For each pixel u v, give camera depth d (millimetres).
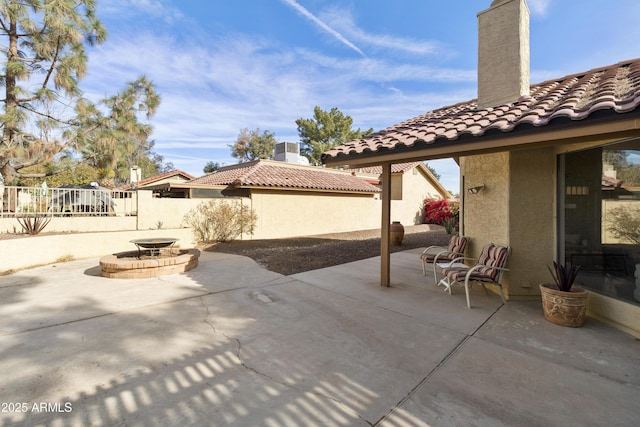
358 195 21125
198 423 2590
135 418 2643
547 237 5863
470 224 7371
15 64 9969
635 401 2904
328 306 5539
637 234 4305
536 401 2906
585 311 4691
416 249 12641
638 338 4230
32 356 3664
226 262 9438
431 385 3166
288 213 16828
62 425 2547
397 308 5465
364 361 3641
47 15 9883
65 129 11336
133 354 3740
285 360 3648
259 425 2582
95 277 7473
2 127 10117
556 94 5328
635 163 4332
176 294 6156
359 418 2678
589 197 5102
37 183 13703
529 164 5898
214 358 3672
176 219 13031
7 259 7879
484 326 4684
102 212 11328
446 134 4895
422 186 27484
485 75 6906
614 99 3383
